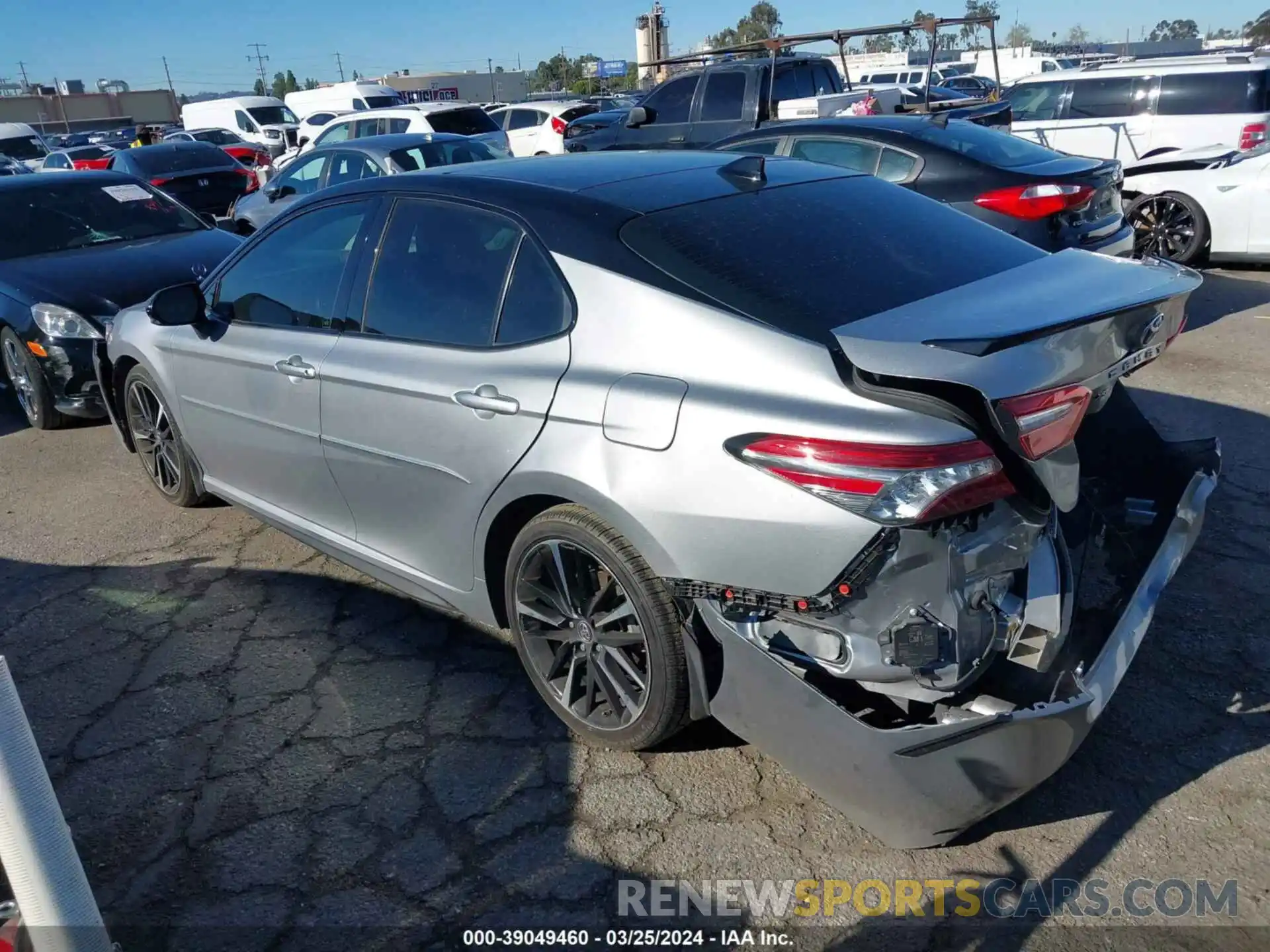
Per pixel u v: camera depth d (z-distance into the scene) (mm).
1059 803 2750
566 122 17328
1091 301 2502
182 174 14672
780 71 11922
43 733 3295
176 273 6434
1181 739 2961
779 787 2877
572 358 2801
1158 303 2533
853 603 2336
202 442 4414
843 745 2387
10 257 6637
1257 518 4254
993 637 2502
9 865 1574
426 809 2857
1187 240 9070
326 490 3717
